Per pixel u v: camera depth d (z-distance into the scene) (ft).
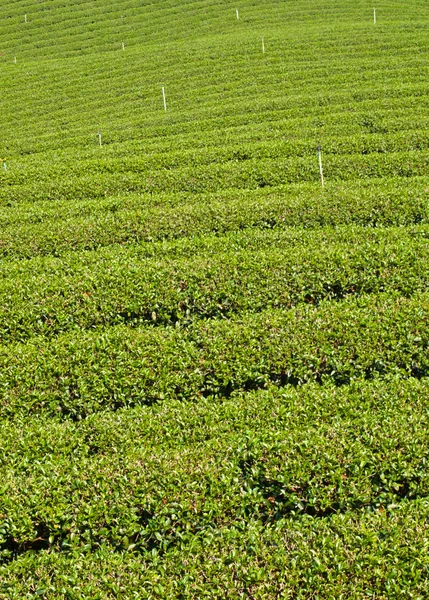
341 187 75.92
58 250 68.80
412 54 144.46
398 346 46.88
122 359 47.85
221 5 217.15
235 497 35.55
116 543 34.22
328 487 35.78
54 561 32.78
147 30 203.72
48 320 54.80
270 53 153.38
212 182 84.07
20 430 41.32
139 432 40.65
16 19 224.12
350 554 31.65
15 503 35.65
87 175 92.32
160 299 56.03
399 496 36.17
